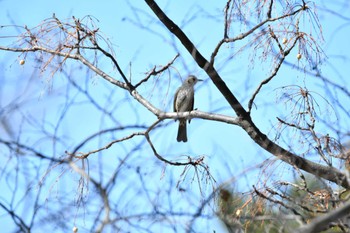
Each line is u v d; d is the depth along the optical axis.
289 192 11.70
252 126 13.17
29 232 9.27
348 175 10.90
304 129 12.39
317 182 11.95
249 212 10.83
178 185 11.23
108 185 8.66
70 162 9.08
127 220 8.98
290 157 11.77
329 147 11.93
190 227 9.31
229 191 10.03
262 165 10.68
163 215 9.30
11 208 9.35
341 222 10.21
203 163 12.55
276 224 9.90
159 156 10.98
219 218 9.51
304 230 8.30
